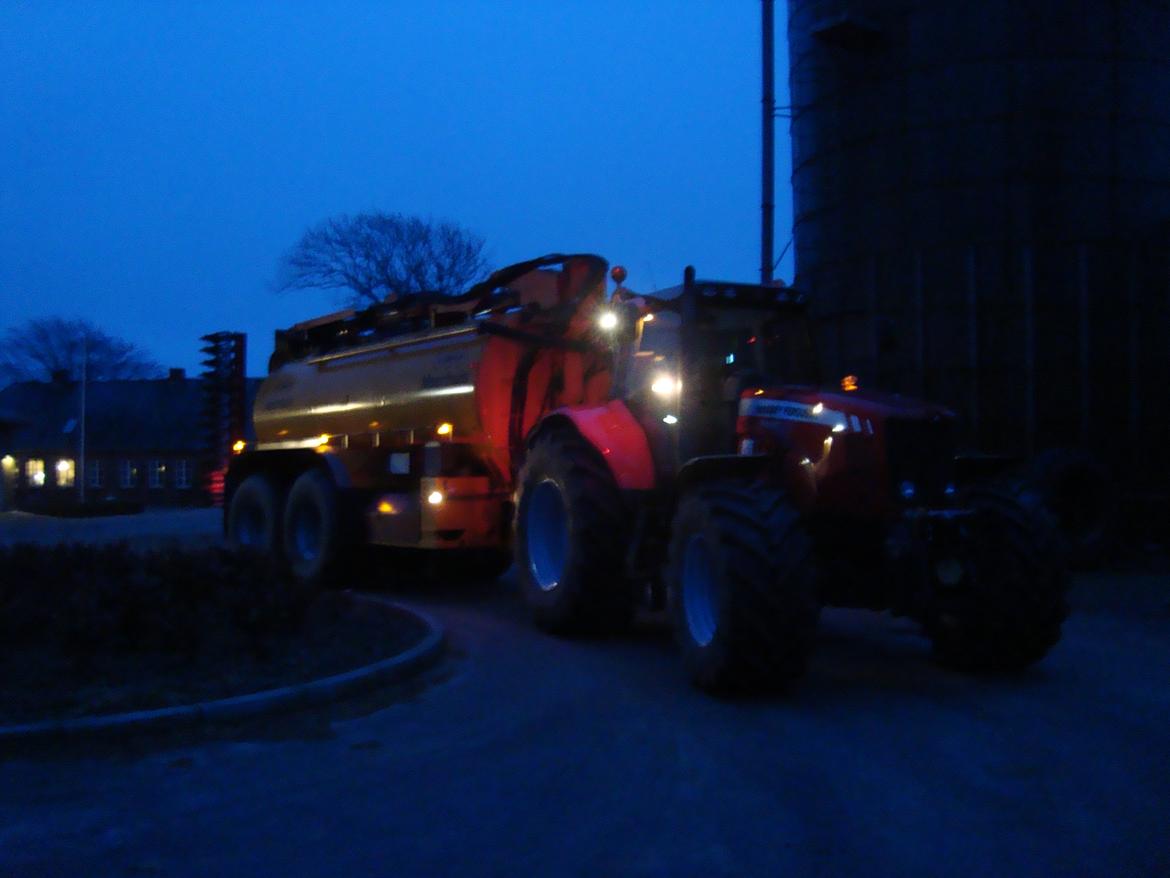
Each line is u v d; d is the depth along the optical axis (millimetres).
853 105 15898
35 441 55094
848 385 8359
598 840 4750
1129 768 5617
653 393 8898
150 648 7711
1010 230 14625
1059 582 7371
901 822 4898
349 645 8336
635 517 8836
